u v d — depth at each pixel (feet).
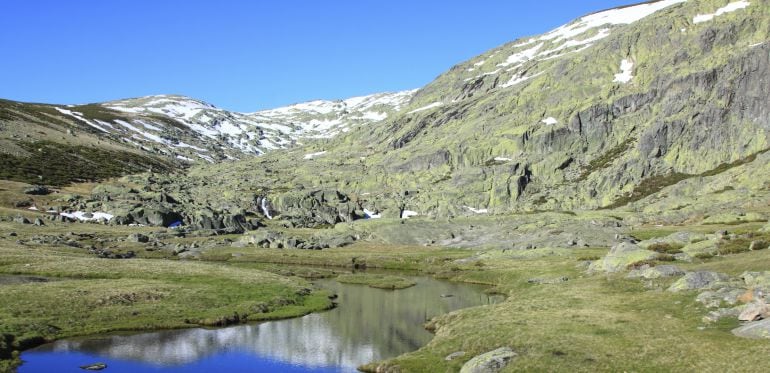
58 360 173.17
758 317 140.15
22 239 441.68
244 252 481.87
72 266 323.16
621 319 163.22
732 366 115.75
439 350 164.66
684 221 465.88
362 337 205.46
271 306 255.09
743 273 182.50
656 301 177.78
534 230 492.95
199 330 217.15
